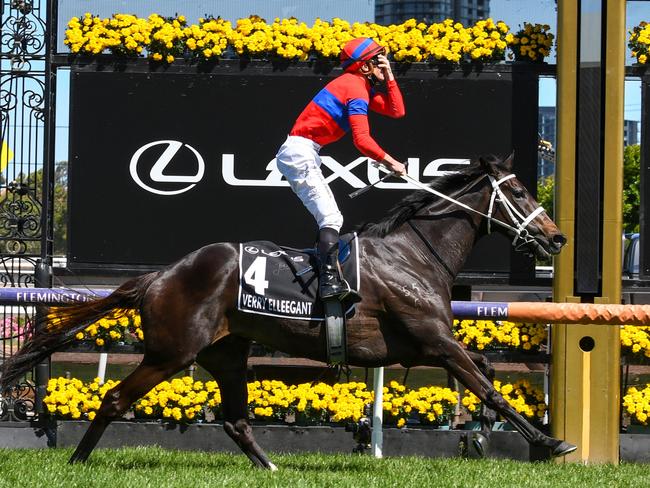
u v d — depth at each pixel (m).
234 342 11.27
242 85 14.21
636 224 34.00
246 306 10.54
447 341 10.54
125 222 14.16
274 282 10.56
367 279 10.60
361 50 10.95
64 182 18.05
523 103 14.09
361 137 10.49
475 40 14.05
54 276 14.10
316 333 10.56
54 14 14.14
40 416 13.80
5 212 13.92
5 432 13.69
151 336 10.56
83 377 19.23
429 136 14.14
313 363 16.88
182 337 10.48
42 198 13.91
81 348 13.95
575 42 13.25
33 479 9.66
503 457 13.48
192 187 14.19
